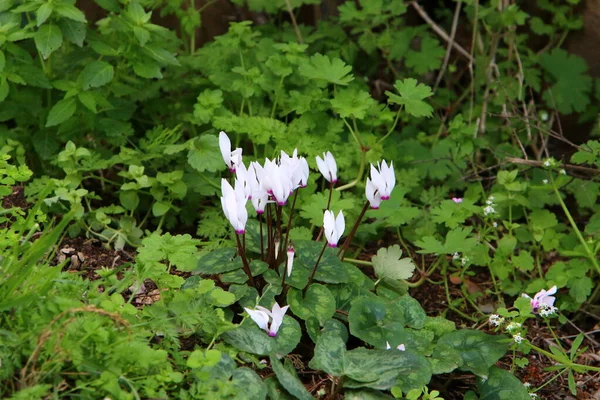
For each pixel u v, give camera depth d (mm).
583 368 4031
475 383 4070
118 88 5137
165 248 3783
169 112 5508
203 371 3307
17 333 3238
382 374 3619
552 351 4109
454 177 5684
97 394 3115
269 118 5145
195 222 5098
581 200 5469
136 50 4914
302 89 5543
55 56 5262
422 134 5934
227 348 3656
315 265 4082
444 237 5324
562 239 5074
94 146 5129
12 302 3191
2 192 4137
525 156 5324
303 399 3514
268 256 4109
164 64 5500
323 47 6238
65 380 3195
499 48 6590
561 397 4188
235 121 4922
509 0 6582
